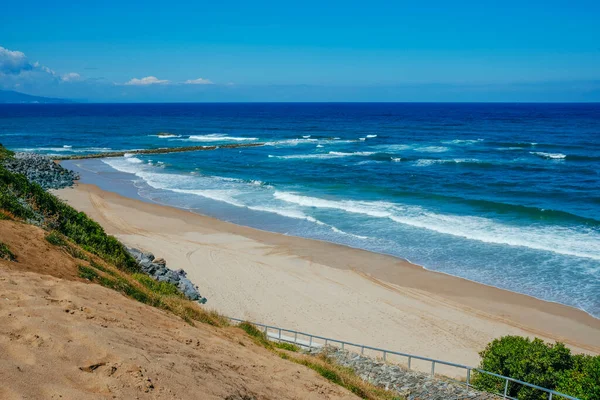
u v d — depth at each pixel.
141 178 54.75
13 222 11.60
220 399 5.23
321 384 7.95
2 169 18.39
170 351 6.23
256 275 25.92
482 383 13.29
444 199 42.50
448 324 20.95
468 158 67.25
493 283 24.84
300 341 18.14
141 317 7.68
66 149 81.06
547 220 35.25
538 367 12.45
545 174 54.09
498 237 31.52
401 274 26.33
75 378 4.57
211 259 28.08
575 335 19.91
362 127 129.25
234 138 100.56
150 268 21.69
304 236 32.91
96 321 6.31
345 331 20.22
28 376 4.29
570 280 24.73
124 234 32.41
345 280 25.56
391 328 20.56
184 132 116.31
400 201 42.25
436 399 11.40
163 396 4.75
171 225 35.22
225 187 49.38
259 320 20.80
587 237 31.06
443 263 27.64
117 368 4.95
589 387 11.19
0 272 7.46
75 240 16.17
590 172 54.69
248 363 7.59
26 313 5.66
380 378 13.01
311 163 65.00
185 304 12.22
